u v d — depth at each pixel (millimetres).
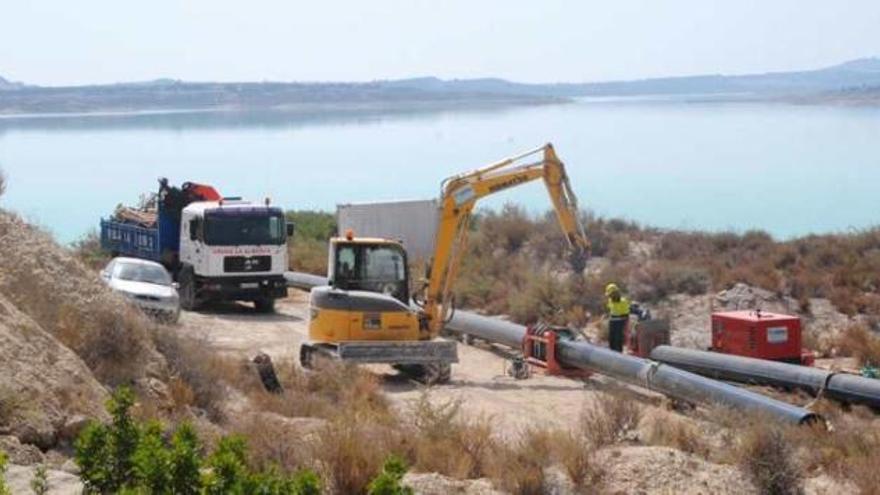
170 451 8125
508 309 30156
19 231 15852
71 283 15359
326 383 18422
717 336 21656
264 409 15805
